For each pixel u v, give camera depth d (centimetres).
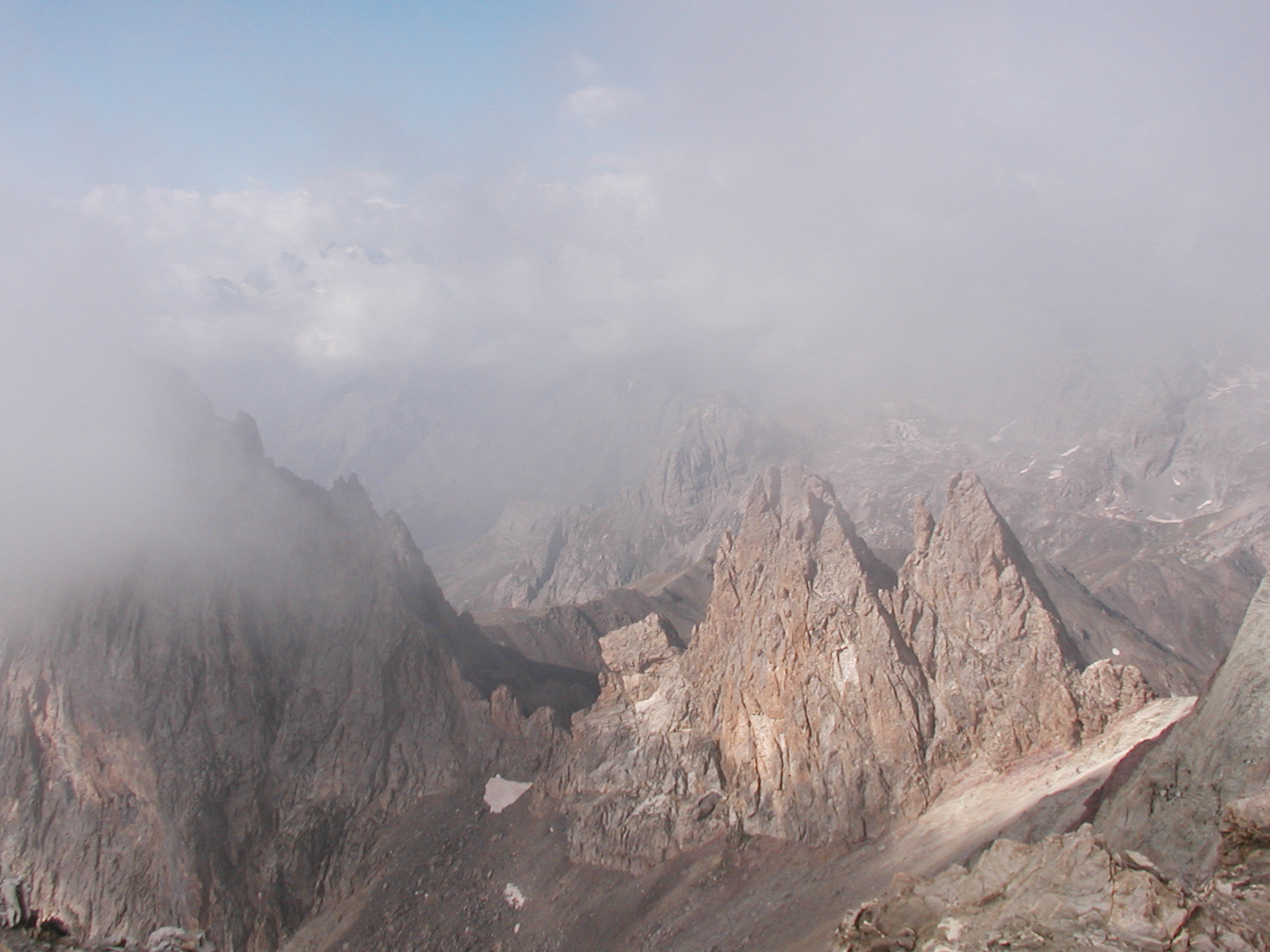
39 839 15600
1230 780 6047
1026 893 4938
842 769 13062
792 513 15412
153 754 16688
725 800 14125
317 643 19825
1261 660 6494
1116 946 4162
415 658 19750
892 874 10938
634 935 12475
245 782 17175
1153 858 6062
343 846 16662
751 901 12081
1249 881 4356
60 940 5075
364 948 14425
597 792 15438
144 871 15400
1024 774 11631
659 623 16925
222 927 14962
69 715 16650
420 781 17962
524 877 14512
